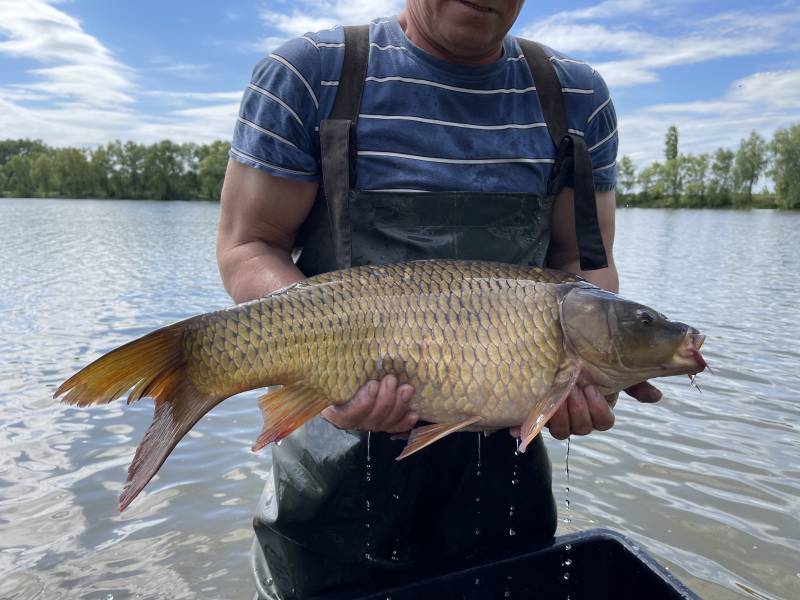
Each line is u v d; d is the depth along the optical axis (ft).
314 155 2.54
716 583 3.44
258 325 2.18
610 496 4.36
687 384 6.69
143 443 2.04
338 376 2.22
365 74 2.51
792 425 5.56
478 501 2.72
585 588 2.69
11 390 6.39
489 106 2.58
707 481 4.56
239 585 3.46
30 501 4.29
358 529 2.62
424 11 2.43
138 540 3.87
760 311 11.09
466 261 2.36
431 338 2.22
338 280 2.26
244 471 4.77
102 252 20.77
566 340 2.29
